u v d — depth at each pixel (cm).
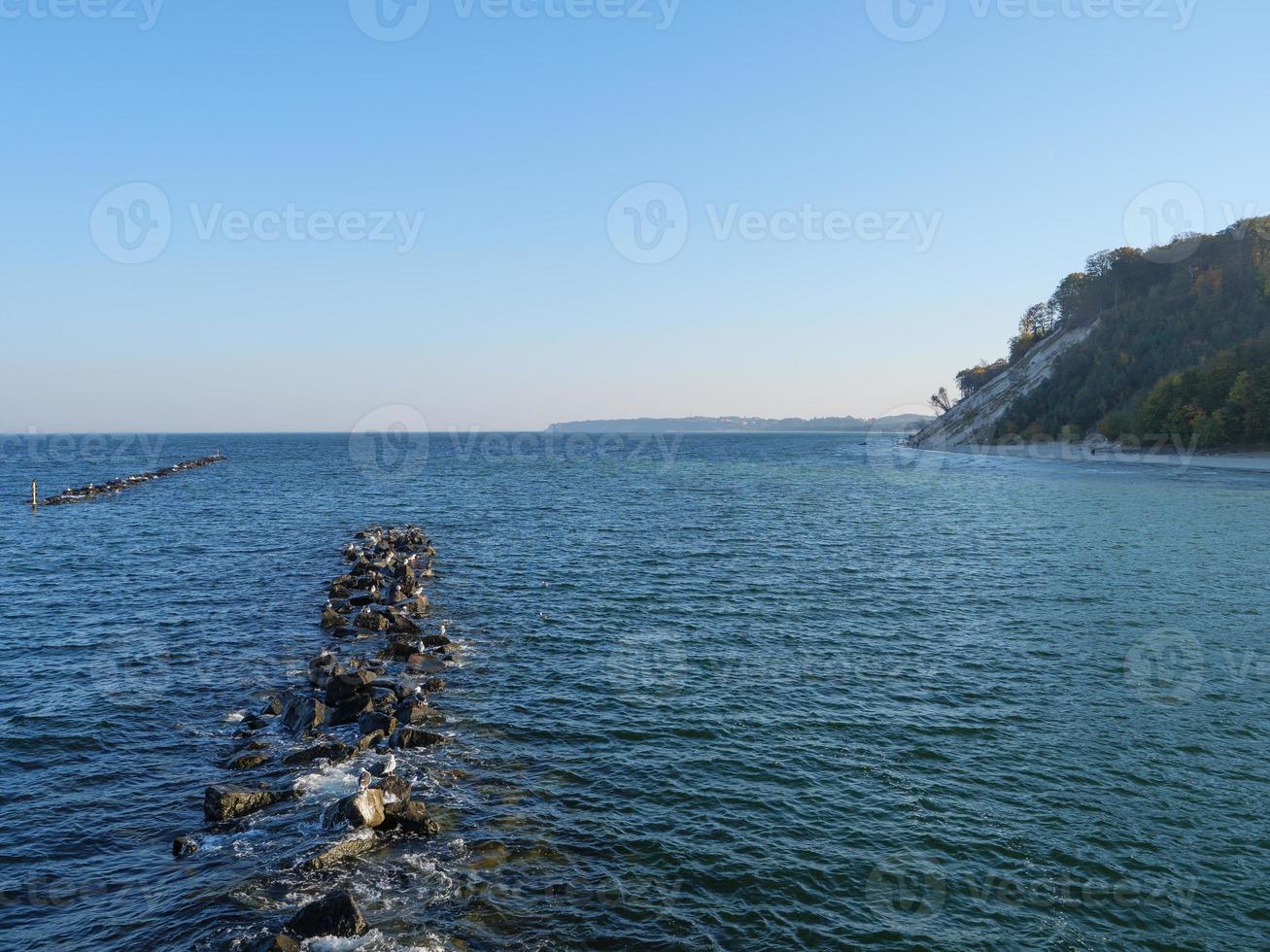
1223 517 5769
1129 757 1723
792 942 1132
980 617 2950
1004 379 19712
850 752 1756
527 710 2023
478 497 7975
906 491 8512
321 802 1544
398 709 1981
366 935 1136
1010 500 7269
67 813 1500
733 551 4503
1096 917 1187
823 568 3947
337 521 6088
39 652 2541
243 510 6819
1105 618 2920
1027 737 1827
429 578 3756
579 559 4278
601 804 1530
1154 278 17250
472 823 1462
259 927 1163
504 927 1166
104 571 3938
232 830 1439
